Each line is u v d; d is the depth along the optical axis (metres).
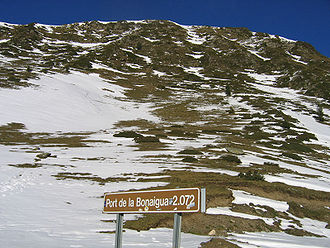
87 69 103.62
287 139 48.34
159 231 12.08
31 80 69.06
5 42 126.94
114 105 72.50
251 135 49.00
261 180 23.14
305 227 16.30
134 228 11.95
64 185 19.19
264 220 15.78
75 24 182.62
